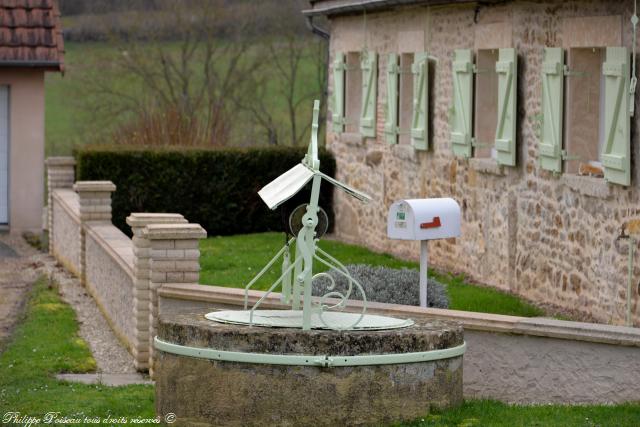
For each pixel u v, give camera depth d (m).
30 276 20.52
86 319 16.36
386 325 9.31
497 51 17.28
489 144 17.38
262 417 8.87
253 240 22.73
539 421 9.12
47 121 41.53
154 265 12.50
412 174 19.95
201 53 37.81
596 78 14.59
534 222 15.65
